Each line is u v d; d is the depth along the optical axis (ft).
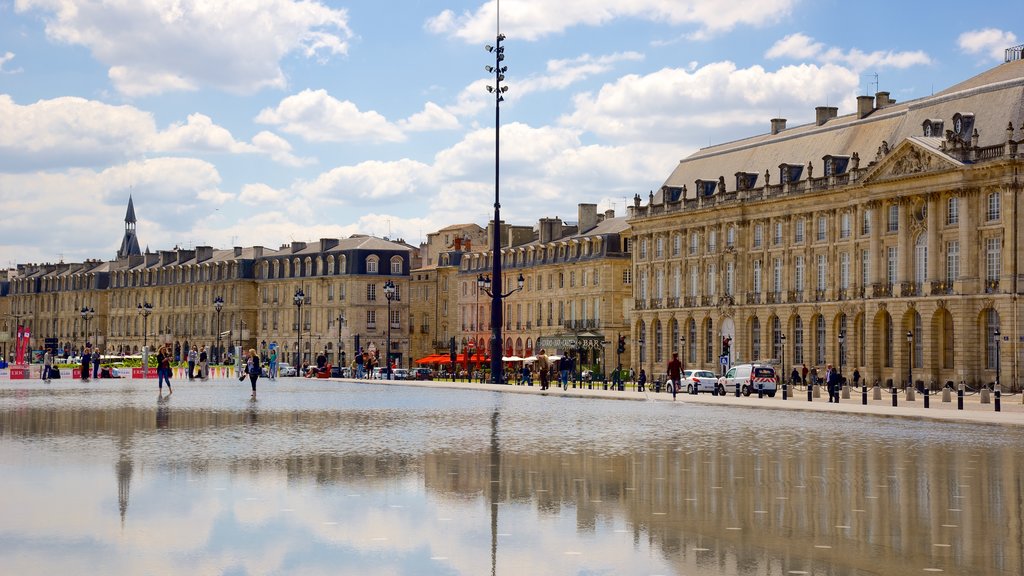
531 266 444.96
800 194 317.83
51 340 355.36
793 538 48.85
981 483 68.33
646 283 387.55
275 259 549.95
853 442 100.01
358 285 510.17
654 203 384.47
